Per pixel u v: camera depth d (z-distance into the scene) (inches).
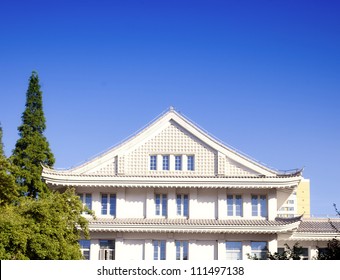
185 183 1961.1
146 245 1964.8
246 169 1995.6
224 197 2006.6
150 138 2028.8
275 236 1969.7
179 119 2034.9
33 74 2564.0
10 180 1385.3
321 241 2103.8
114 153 2017.7
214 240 1975.9
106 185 1968.5
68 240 1396.4
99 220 1950.1
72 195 1476.4
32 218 1314.0
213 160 2007.9
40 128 2514.8
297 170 1956.2
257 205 2012.8
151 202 2007.9
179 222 1936.5
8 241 1203.2
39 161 2432.3
